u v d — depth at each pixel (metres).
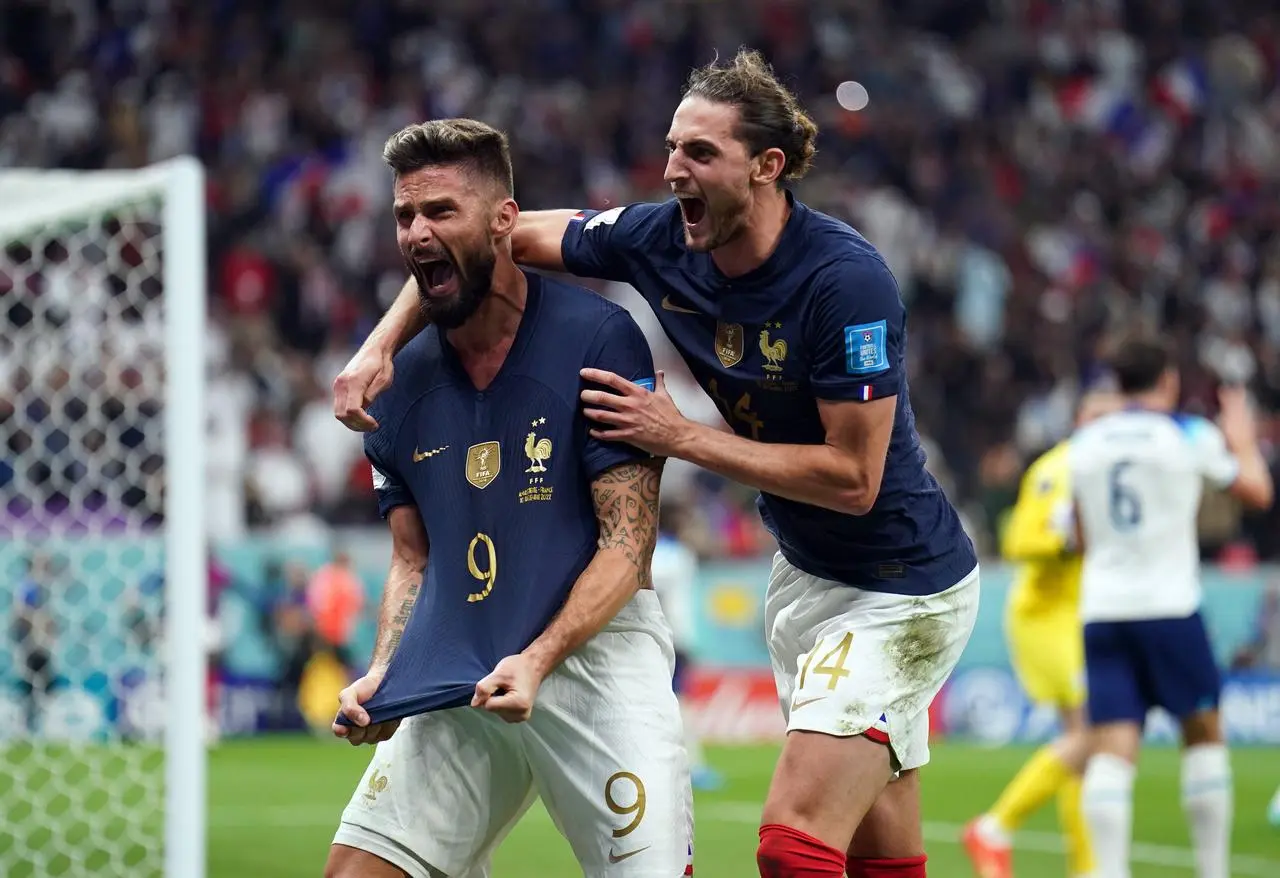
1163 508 8.59
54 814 10.63
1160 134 29.91
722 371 5.33
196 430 7.34
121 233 8.98
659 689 5.20
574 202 25.36
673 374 21.06
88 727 11.65
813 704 5.45
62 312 11.34
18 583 11.64
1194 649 8.52
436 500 5.24
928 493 5.62
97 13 25.67
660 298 5.43
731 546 19.67
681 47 28.50
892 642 5.55
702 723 17.91
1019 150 28.91
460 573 5.16
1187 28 32.00
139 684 11.77
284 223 23.39
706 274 5.30
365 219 23.52
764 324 5.22
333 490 19.44
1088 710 8.66
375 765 5.26
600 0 28.77
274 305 21.92
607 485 5.09
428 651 5.12
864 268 5.14
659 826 5.08
